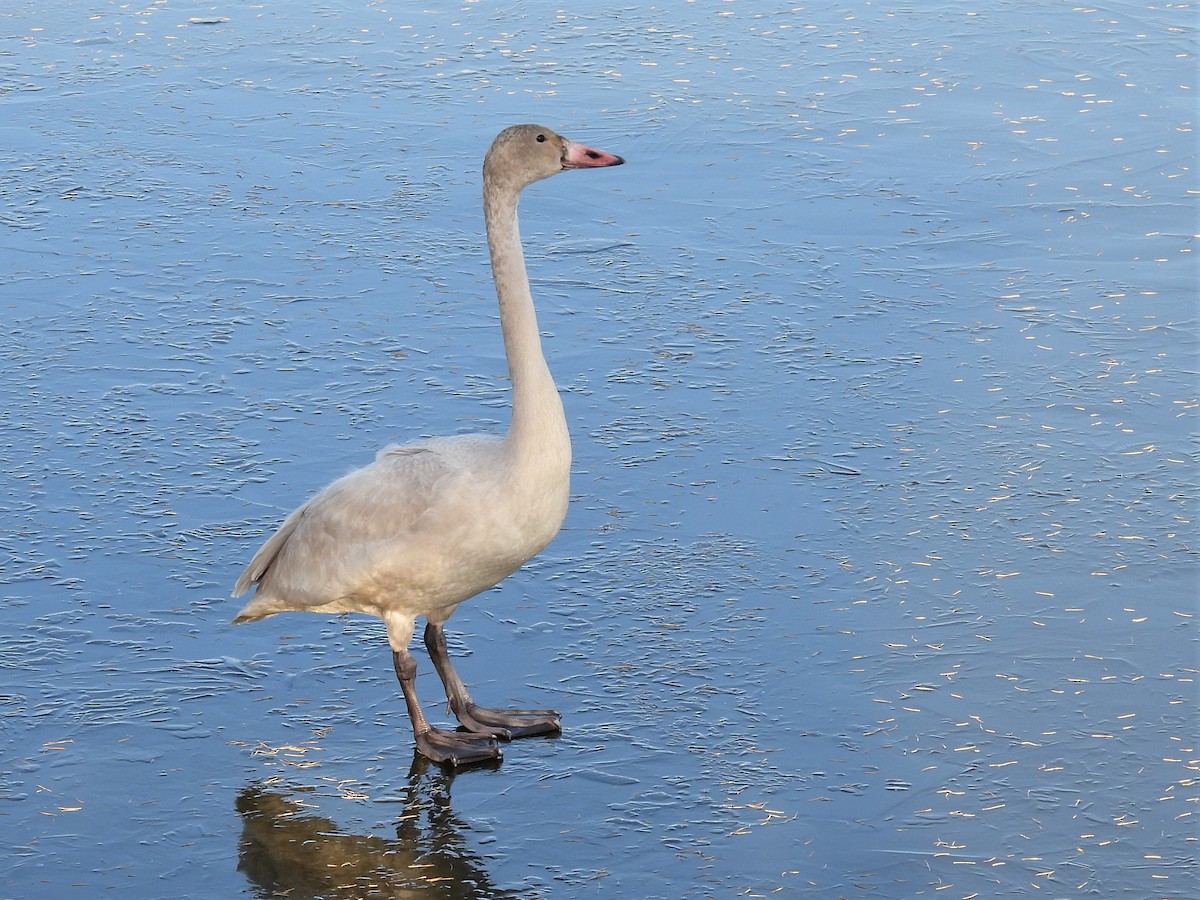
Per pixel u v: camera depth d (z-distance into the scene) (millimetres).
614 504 10227
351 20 19422
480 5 19891
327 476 10547
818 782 7660
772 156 15609
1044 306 12789
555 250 13891
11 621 8992
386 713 8414
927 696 8297
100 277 13406
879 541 9750
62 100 17078
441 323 12734
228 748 8047
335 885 7020
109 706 8320
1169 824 7285
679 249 13875
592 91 17156
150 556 9664
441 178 15273
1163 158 15391
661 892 6930
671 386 11719
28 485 10406
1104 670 8453
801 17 19406
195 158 15727
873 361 12031
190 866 7145
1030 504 10086
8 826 7391
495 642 8930
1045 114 16438
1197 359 11914
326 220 14484
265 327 12633
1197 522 9820
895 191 14891
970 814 7383
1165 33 18484
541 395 7789
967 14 19328
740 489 10375
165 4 19984
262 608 8422
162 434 11070
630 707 8320
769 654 8711
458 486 7746
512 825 7430
